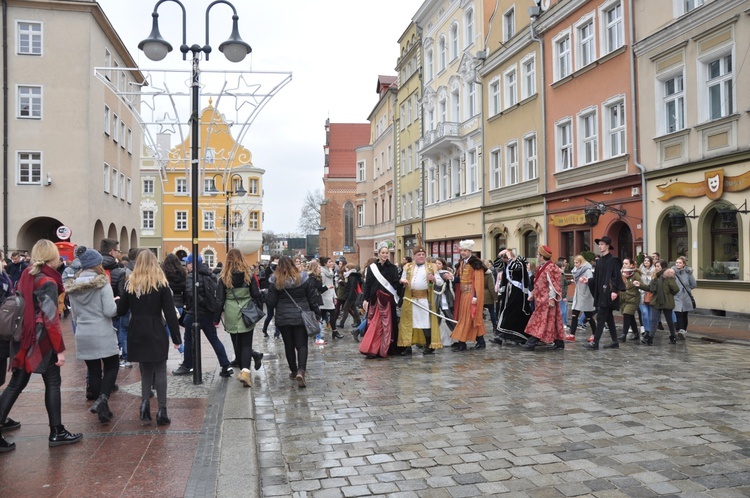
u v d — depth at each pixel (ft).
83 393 25.41
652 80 60.80
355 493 15.06
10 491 14.39
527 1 83.76
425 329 37.01
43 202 96.53
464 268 39.04
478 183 100.42
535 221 82.17
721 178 52.16
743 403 23.12
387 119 163.53
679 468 16.15
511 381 28.14
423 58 128.36
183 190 199.21
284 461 17.52
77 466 16.17
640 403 23.29
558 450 17.92
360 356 37.32
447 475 16.11
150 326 20.26
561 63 77.41
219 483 14.85
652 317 40.27
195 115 30.07
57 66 97.76
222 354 29.43
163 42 30.81
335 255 206.18
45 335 17.79
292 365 29.17
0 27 96.48
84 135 97.96
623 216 64.64
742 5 50.29
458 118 110.32
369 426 21.01
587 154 72.64
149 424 20.47
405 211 146.61
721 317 52.75
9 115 96.37
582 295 42.04
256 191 195.83
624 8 64.54
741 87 50.67
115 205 115.44
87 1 97.96
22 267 47.65
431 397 25.13
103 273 20.92
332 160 263.29
